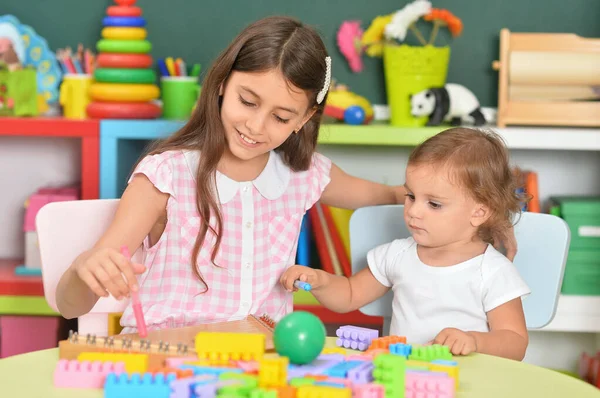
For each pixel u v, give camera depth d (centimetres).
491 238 168
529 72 254
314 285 162
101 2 276
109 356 113
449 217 158
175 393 102
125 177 255
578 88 254
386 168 283
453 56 276
